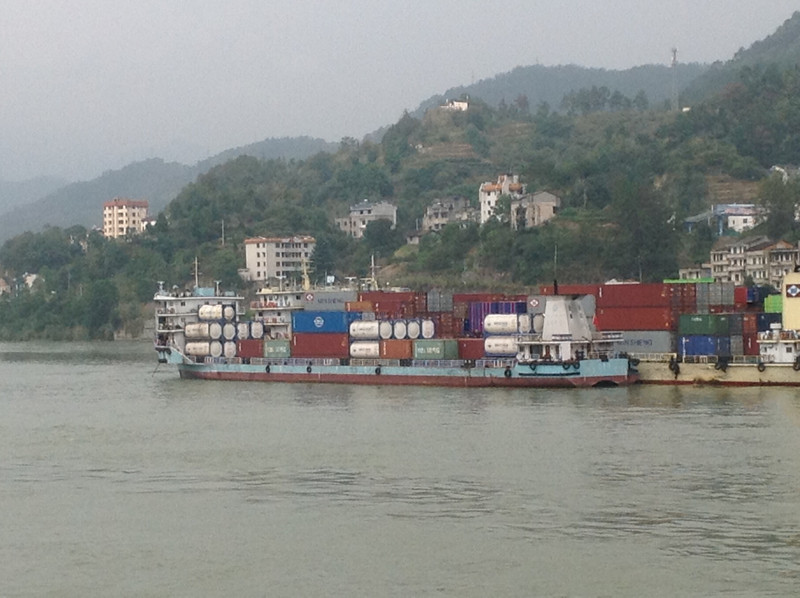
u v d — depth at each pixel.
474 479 74.50
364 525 64.12
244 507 69.12
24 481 78.94
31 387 149.12
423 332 132.62
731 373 119.88
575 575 54.78
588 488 70.81
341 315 137.50
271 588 54.19
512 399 112.94
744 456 79.00
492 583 54.06
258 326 146.38
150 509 69.25
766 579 53.66
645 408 103.31
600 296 128.25
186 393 132.62
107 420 110.12
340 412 108.31
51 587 55.06
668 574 54.56
